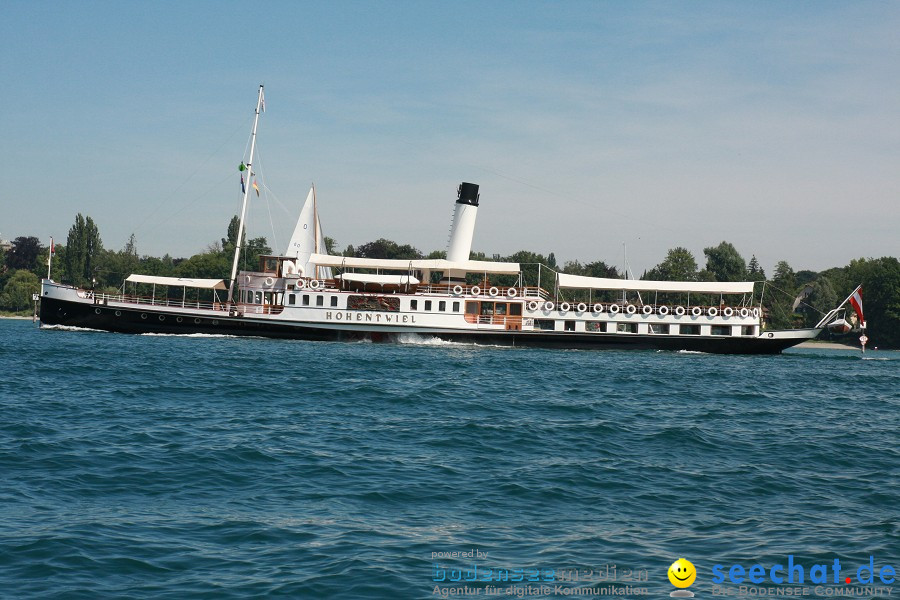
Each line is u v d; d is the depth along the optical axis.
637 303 93.12
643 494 23.95
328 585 16.12
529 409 40.34
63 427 31.47
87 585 15.83
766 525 21.20
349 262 88.44
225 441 29.42
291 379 49.25
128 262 196.25
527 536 19.70
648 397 47.34
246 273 88.44
